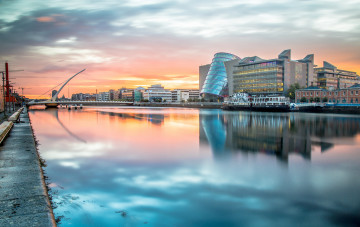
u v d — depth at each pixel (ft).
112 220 37.22
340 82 627.87
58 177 57.41
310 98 403.95
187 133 139.64
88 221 36.78
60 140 113.60
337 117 262.26
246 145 100.12
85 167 66.13
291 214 39.65
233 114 331.98
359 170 63.46
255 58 598.75
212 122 211.41
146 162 71.82
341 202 44.19
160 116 297.94
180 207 41.93
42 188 38.73
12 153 64.28
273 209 41.37
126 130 154.61
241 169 64.54
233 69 637.30
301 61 587.68
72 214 38.83
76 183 53.16
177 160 74.23
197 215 39.27
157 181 54.75
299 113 340.18
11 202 33.42
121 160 74.23
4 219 28.63
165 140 113.60
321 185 52.54
